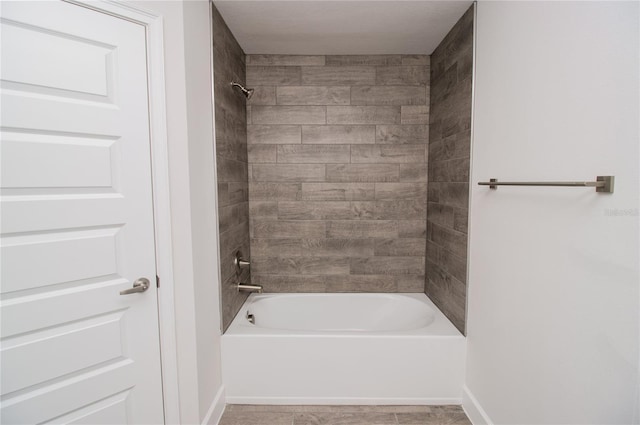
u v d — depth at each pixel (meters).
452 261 1.94
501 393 1.40
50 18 1.07
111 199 1.22
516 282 1.28
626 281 0.81
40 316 1.10
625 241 0.81
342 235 2.43
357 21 1.85
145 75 1.27
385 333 1.81
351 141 2.37
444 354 1.79
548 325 1.10
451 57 1.94
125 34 1.22
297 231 2.43
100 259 1.21
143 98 1.27
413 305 2.31
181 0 1.33
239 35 2.01
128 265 1.28
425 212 2.41
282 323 2.35
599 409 0.89
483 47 1.54
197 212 1.46
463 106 1.77
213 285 1.68
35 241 1.08
